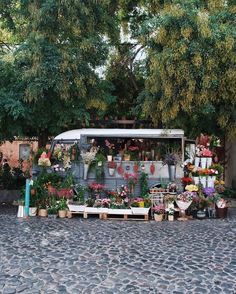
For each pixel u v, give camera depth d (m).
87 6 12.57
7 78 12.40
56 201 11.23
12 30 13.88
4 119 12.48
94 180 11.67
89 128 13.43
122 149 12.13
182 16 11.43
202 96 11.74
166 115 12.33
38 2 12.19
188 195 10.97
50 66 11.77
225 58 11.59
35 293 5.27
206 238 8.55
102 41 12.77
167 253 7.30
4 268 6.31
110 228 9.52
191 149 12.89
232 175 15.93
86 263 6.62
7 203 13.62
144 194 11.28
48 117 13.02
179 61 11.59
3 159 16.62
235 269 6.41
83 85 12.53
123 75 15.33
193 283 5.74
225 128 13.39
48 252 7.25
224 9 12.48
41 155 11.88
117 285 5.62
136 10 14.95
